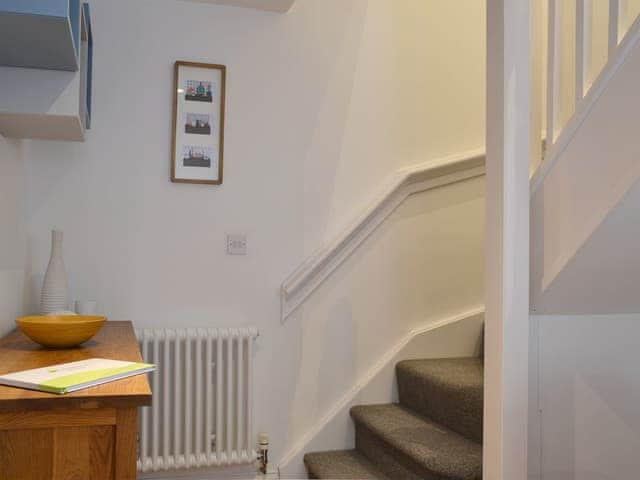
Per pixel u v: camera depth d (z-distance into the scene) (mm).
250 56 2770
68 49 1599
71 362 1577
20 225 2299
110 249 2598
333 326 2812
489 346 1813
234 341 2637
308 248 2805
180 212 2674
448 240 2975
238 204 2734
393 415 2611
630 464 1923
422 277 2936
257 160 2760
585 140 1661
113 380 1393
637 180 1468
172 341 2553
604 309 1902
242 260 2729
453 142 3016
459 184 2998
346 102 2883
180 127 2676
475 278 3000
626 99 1525
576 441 1875
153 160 2656
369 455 2605
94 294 2574
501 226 1763
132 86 2645
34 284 2512
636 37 1521
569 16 2799
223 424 2604
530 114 1797
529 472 1832
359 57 2912
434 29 3025
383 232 2889
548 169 1789
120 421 1271
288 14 2828
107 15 2629
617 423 1916
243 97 2756
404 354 2869
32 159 2521
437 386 2467
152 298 2633
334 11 2889
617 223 1580
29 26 1419
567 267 1705
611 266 1718
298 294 2777
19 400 1211
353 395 2795
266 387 2725
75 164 2570
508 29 1773
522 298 1763
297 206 2799
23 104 1787
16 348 1812
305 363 2773
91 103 2586
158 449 2521
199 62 2709
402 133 2951
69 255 2551
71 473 1254
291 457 2703
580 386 1887
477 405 2201
